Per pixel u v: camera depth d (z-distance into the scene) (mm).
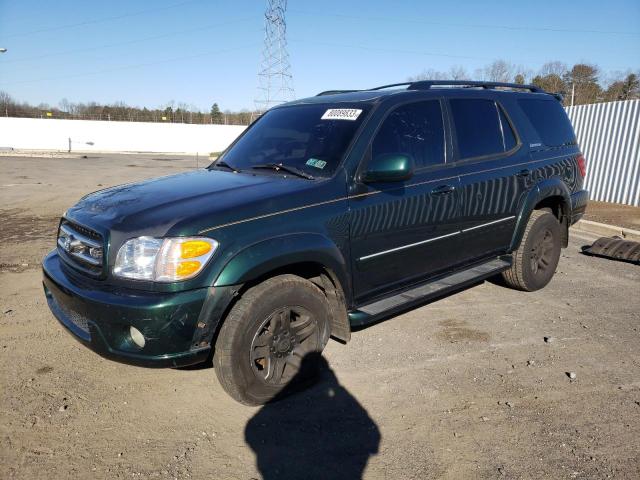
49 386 3359
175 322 2730
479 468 2588
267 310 3004
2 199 11633
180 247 2758
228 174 3842
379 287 3730
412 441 2818
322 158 3580
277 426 2967
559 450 2723
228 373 2941
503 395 3283
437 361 3754
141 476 2529
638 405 3166
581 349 3953
